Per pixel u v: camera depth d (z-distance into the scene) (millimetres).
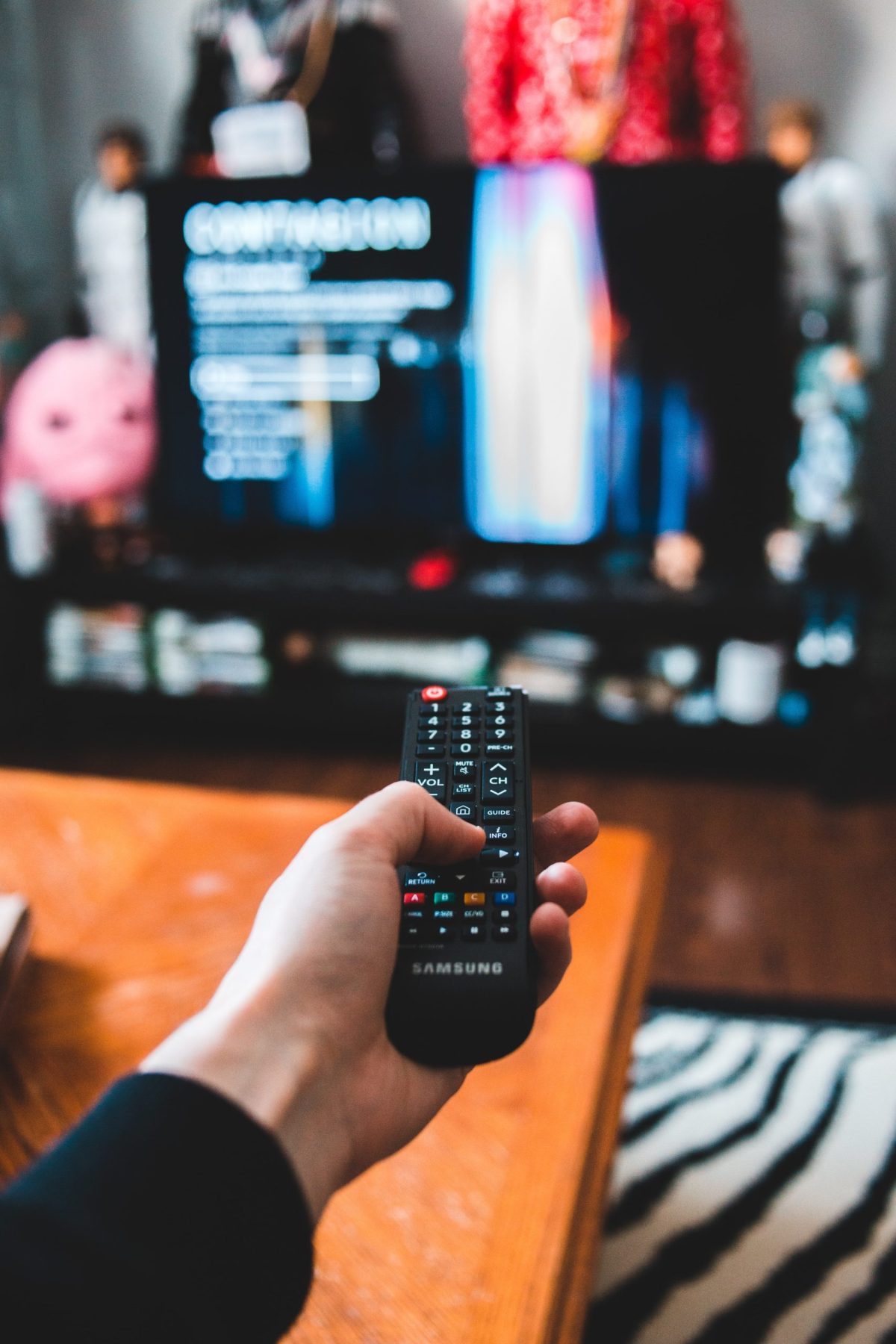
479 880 502
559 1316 584
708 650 2324
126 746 2611
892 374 2496
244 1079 345
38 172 2848
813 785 2336
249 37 2514
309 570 2473
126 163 2547
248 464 2498
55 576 2500
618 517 2371
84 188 2807
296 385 2426
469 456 2400
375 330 2361
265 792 2348
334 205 2307
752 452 2277
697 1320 1011
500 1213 626
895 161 2443
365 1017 420
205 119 2580
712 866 2006
